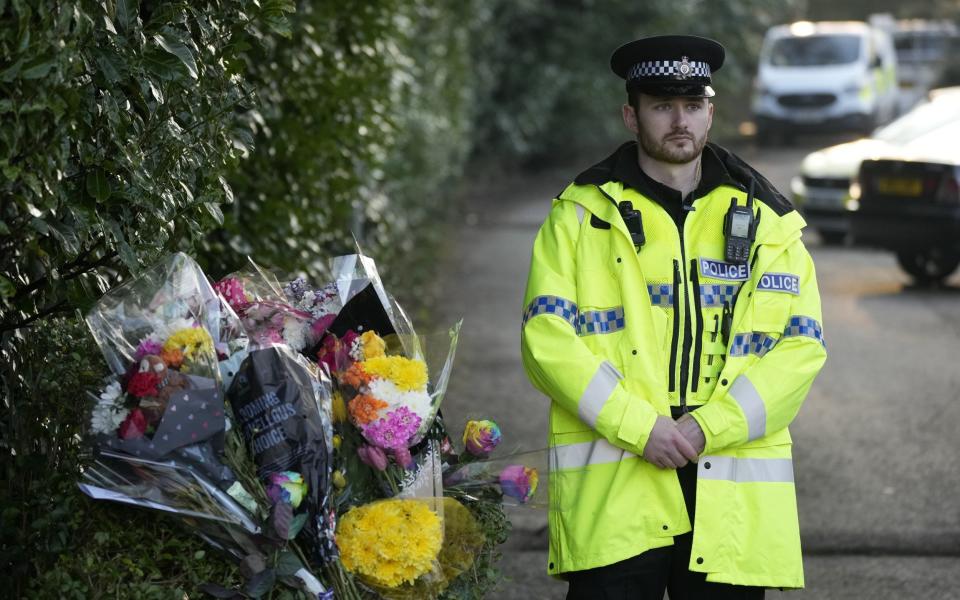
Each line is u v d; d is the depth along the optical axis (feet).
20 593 10.21
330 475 10.15
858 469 23.02
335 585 10.24
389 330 11.18
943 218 40.42
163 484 9.72
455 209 64.03
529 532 19.86
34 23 9.00
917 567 18.38
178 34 11.27
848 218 42.27
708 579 11.33
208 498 9.73
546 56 80.84
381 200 33.63
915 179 40.81
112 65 10.47
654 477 11.43
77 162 10.57
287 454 9.86
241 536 9.93
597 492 11.52
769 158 84.28
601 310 11.55
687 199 11.76
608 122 82.33
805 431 25.53
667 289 11.55
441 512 10.64
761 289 11.54
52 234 10.34
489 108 76.64
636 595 11.53
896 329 35.73
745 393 11.25
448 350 11.22
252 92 13.46
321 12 22.58
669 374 11.51
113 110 10.54
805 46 91.71
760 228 11.64
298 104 21.04
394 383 10.48
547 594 17.40
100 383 10.34
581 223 11.75
